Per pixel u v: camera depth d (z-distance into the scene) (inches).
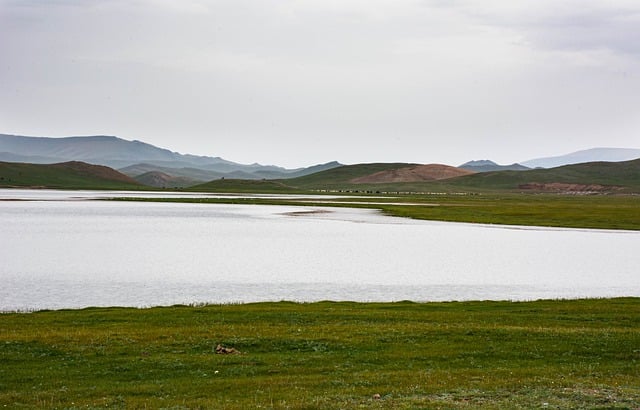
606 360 1094.4
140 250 3225.9
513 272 2620.6
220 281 2289.6
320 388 907.4
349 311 1572.3
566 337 1254.9
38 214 5895.7
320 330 1305.4
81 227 4549.7
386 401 842.2
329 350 1147.3
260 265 2726.4
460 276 2492.6
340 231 4473.4
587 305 1736.0
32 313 1562.5
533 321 1455.5
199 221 5275.6
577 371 1011.9
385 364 1058.7
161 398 857.5
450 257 3083.2
